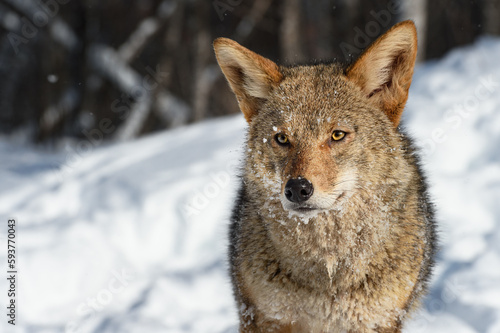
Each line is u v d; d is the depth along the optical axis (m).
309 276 6.44
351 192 6.26
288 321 6.69
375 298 6.40
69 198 13.46
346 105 6.44
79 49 33.72
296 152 6.20
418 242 6.55
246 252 6.73
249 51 6.89
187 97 33.72
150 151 15.65
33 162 17.69
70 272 10.95
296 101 6.51
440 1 31.94
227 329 9.17
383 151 6.40
